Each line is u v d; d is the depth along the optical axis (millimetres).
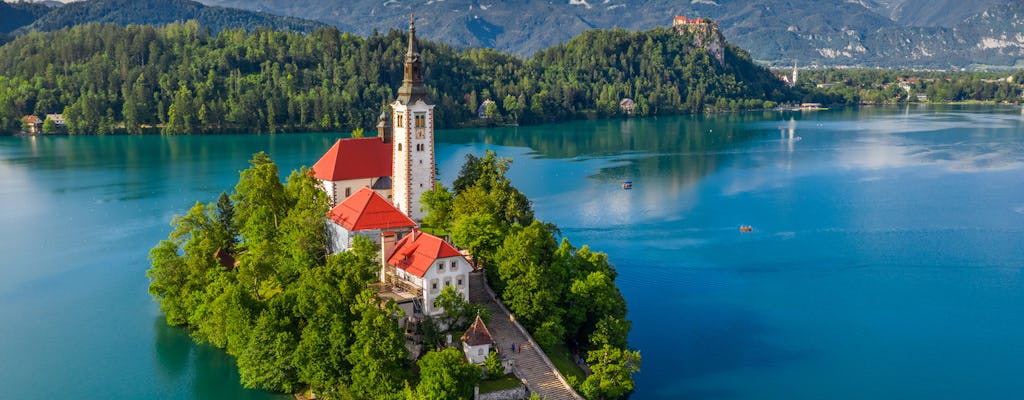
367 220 145875
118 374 133000
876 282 180000
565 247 142000
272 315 122938
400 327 123875
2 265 188875
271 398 123625
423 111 176250
